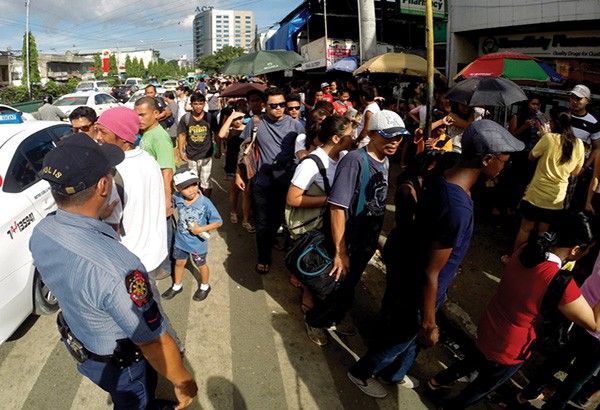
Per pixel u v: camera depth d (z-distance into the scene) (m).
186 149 5.66
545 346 2.86
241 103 5.63
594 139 3.86
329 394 2.66
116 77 56.75
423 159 2.53
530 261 1.94
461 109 4.30
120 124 2.32
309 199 2.92
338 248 2.54
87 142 1.47
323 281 2.67
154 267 2.54
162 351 1.55
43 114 10.64
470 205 1.94
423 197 2.11
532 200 3.74
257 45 23.39
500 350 2.11
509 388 2.75
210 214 3.48
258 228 3.98
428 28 3.90
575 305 1.84
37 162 3.48
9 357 2.93
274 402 2.58
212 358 2.94
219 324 3.33
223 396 2.61
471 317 3.39
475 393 2.29
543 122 4.69
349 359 2.97
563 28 7.59
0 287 2.72
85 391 2.64
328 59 11.23
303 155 3.59
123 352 1.62
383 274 4.11
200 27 94.62
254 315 3.45
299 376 2.80
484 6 8.80
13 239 2.87
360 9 8.15
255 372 2.82
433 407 2.58
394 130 2.43
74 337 1.64
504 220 5.37
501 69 5.41
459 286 3.85
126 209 2.33
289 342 3.12
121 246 1.50
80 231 1.42
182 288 3.83
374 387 2.63
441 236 1.93
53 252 1.42
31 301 3.04
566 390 2.36
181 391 1.70
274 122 3.82
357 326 3.35
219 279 4.03
